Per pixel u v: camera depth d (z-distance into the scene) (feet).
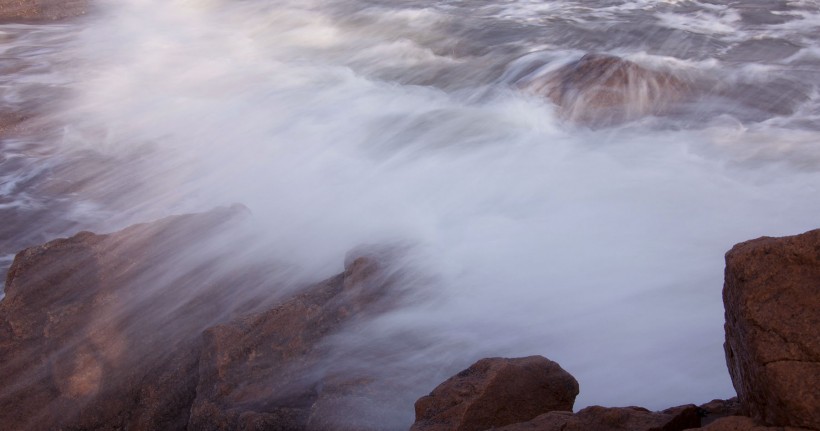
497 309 22.59
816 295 12.02
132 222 31.42
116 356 20.56
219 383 18.74
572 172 32.35
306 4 64.75
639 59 43.24
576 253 26.11
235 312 22.36
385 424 16.99
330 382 18.22
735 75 42.19
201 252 24.16
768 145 33.96
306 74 48.67
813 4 55.77
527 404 15.58
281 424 17.53
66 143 39.73
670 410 14.80
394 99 43.09
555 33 51.72
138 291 22.33
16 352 20.59
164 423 19.27
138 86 48.49
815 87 40.68
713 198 29.71
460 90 43.47
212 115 42.60
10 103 45.75
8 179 35.70
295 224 28.22
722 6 55.98
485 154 34.60
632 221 28.14
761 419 11.94
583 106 37.14
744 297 12.38
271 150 37.01
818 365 11.44
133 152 37.86
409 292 22.18
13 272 23.09
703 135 35.17
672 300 23.39
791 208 28.71
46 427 19.31
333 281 22.20
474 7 59.26
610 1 58.54
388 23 56.65
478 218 28.78
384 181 32.53
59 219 31.91
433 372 19.22
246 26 60.70
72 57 55.62
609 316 22.62
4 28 64.03
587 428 13.85
